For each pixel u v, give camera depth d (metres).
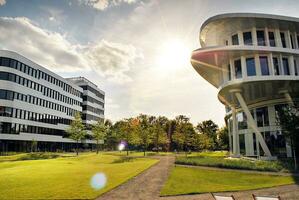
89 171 23.09
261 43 37.09
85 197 12.21
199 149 92.69
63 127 84.31
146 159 42.19
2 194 12.69
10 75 59.38
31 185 15.30
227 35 40.59
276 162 28.34
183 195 13.20
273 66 34.41
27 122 65.56
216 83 50.75
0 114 57.19
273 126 39.00
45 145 74.19
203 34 41.41
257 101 42.47
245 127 45.31
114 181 17.12
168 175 20.70
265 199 11.52
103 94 123.25
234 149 44.22
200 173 22.30
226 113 61.66
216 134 105.94
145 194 13.34
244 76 35.16
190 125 88.00
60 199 11.79
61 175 20.02
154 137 79.88
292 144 28.22
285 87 36.88
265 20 35.41
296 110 29.95
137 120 90.56
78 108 96.06
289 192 14.28
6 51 59.12
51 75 77.19
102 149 111.31
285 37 37.81
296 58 36.28
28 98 66.12
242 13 34.84
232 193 13.85
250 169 24.83
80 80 105.19
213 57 37.16
